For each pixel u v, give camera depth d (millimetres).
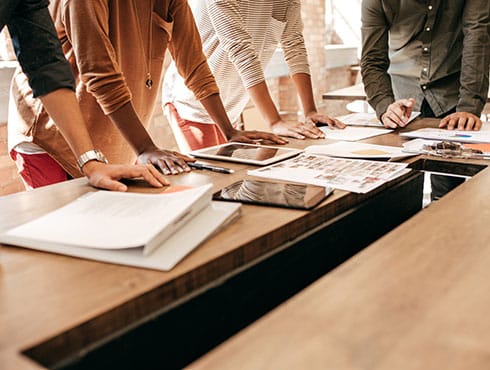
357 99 3354
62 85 1101
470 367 435
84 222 777
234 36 1682
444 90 2088
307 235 869
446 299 558
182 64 1604
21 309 561
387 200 1137
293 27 1955
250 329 498
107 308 561
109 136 1551
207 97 1612
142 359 599
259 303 776
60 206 945
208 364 441
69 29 1257
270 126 1738
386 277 613
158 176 1094
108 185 1036
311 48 5875
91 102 1466
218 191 1012
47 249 722
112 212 814
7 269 669
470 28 1862
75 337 532
